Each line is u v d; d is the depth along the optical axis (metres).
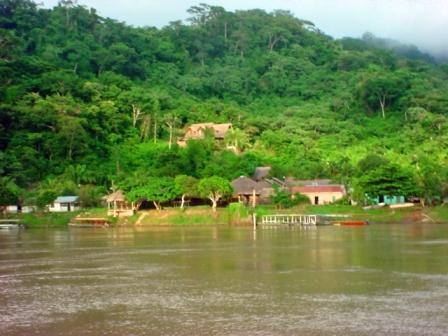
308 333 34.50
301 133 179.50
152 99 188.25
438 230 96.62
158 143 173.88
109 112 172.62
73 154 157.25
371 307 40.41
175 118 181.75
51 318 39.28
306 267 58.16
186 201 130.88
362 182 121.88
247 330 35.44
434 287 46.88
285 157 161.50
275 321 37.31
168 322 37.72
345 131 184.25
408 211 117.25
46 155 156.38
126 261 65.62
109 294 46.84
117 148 164.75
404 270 55.19
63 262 65.88
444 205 120.56
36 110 158.12
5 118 158.12
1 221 122.81
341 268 57.06
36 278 55.00
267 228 107.62
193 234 98.00
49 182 138.00
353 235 90.12
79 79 184.88
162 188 122.25
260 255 67.75
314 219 111.19
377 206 120.44
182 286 49.62
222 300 43.66
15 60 186.38
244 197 130.38
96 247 81.06
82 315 40.00
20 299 45.38
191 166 142.38
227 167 141.75
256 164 149.00
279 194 124.94
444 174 126.06
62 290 48.84
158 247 78.94
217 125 180.62
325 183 136.00
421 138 175.75
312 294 45.09
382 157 151.25
